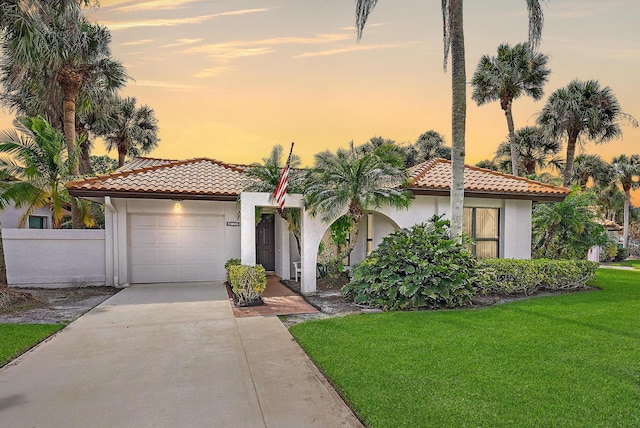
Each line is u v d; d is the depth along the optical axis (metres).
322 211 11.73
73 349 6.37
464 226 14.51
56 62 12.98
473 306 9.77
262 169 13.37
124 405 4.33
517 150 33.91
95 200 15.14
